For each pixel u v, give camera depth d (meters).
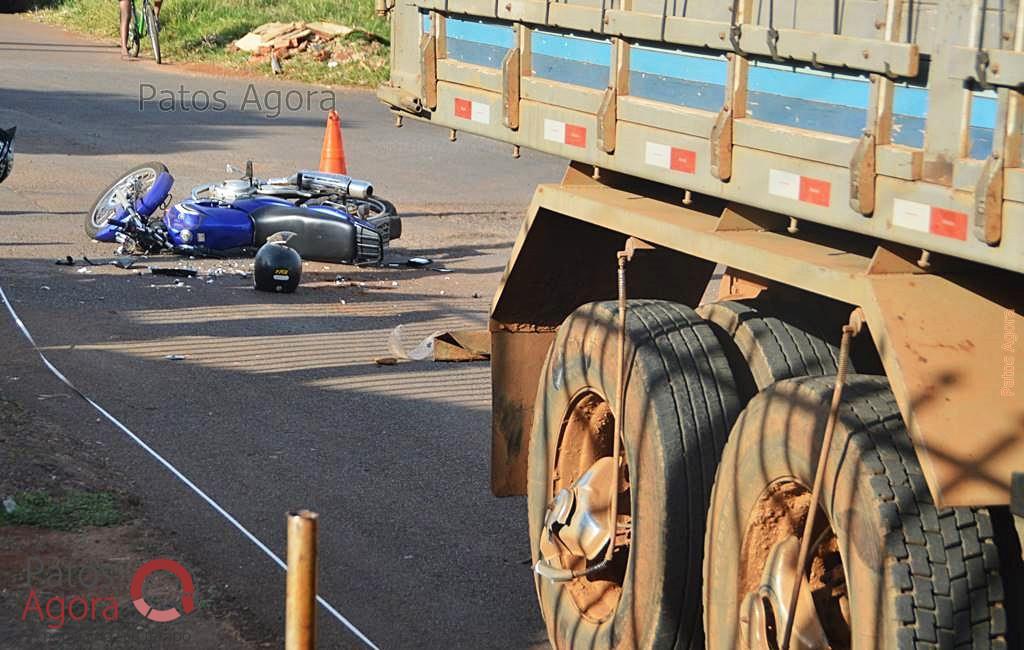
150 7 34.47
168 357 10.83
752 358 5.25
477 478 8.38
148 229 14.68
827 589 4.61
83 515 7.29
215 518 7.49
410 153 23.06
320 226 14.76
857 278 4.23
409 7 7.17
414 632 6.28
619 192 6.05
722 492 4.89
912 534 4.03
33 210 16.61
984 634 4.04
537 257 6.51
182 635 5.96
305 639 3.53
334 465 8.50
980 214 3.74
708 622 4.98
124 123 24.41
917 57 4.00
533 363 6.91
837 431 4.26
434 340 7.32
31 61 33.41
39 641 5.82
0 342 10.98
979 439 3.90
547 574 5.68
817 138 4.41
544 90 5.99
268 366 10.73
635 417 5.25
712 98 4.98
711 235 5.00
